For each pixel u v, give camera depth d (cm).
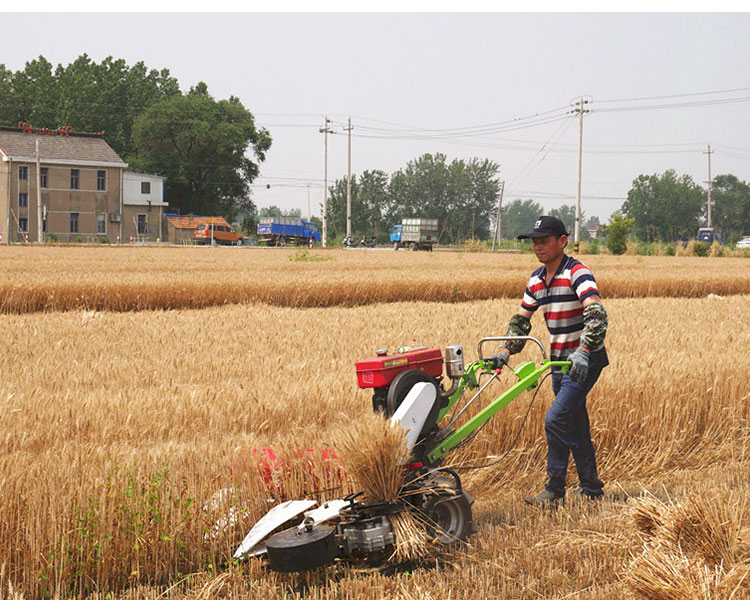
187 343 1038
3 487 408
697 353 863
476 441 593
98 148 7562
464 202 13800
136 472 442
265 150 9700
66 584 398
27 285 1720
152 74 10731
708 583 341
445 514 449
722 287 2509
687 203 14775
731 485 573
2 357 930
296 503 427
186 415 612
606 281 2322
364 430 416
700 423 686
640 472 629
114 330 1180
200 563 426
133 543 414
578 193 5756
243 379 778
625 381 662
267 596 389
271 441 556
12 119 9788
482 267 3142
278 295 1919
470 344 1022
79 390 724
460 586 397
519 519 499
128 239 7800
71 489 413
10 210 6931
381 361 441
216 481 458
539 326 1280
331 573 413
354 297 2006
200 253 4703
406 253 5725
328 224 12838
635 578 366
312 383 698
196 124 8788
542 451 615
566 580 407
